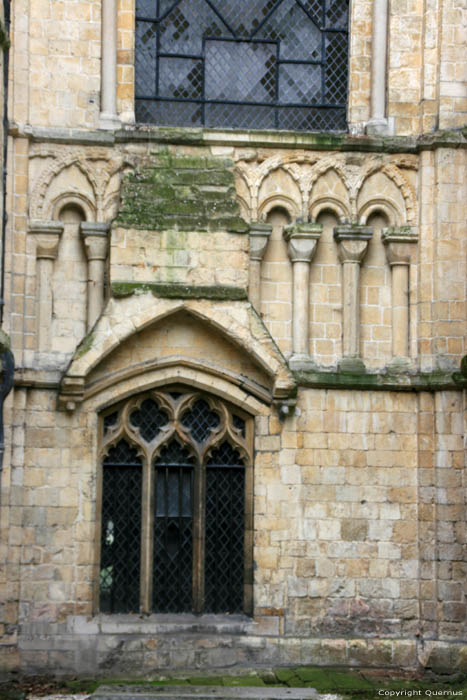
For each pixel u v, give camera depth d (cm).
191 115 2439
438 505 2305
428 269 2362
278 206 2377
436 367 2325
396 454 2338
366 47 2448
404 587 2312
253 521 2305
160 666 2236
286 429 2320
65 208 2331
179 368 2302
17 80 2292
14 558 2216
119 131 2327
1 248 2019
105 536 2303
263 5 2470
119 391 2288
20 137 2286
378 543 2319
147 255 2253
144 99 2423
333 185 2384
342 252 2369
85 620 2244
